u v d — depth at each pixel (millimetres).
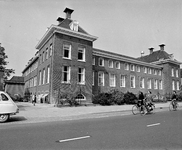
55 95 19344
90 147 4762
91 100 22359
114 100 21938
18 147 4742
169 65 38906
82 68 22547
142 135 6145
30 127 7641
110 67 29125
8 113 9000
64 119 10227
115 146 4863
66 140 5461
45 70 23141
